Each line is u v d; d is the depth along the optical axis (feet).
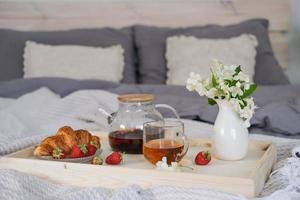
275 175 3.83
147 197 3.24
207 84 4.17
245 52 8.30
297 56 9.72
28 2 10.32
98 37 9.06
